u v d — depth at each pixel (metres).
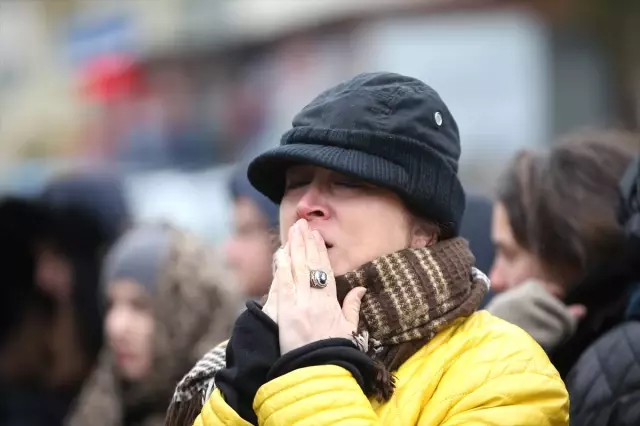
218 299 8.52
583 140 6.45
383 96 4.63
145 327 8.35
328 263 4.58
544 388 4.40
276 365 4.30
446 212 4.71
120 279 8.45
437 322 4.49
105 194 10.28
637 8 15.04
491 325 4.66
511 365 4.45
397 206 4.67
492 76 14.08
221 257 9.68
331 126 4.61
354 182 4.66
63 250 9.70
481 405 4.35
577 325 5.97
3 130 24.11
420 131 4.62
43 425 9.23
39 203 9.80
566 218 6.09
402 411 4.33
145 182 17.88
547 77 14.20
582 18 14.70
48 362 9.52
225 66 19.69
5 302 9.57
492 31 14.18
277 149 4.66
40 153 23.09
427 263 4.57
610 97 14.77
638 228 5.32
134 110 21.03
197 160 19.58
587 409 4.97
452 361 4.49
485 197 8.11
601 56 14.86
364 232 4.62
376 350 4.50
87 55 22.53
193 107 20.00
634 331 5.06
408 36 14.49
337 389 4.18
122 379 8.62
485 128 13.95
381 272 4.55
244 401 4.36
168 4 20.64
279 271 4.57
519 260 6.38
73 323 9.62
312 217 4.71
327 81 15.91
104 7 22.69
